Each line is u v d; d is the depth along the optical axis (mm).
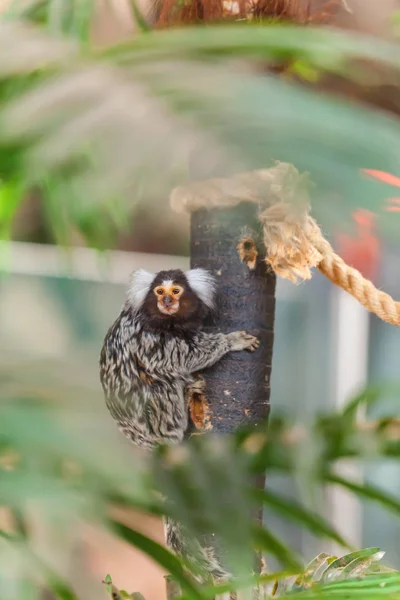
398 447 1786
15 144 936
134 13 1944
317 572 1971
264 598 1896
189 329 2100
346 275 2068
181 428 2102
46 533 1213
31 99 948
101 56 1133
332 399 3297
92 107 923
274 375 3330
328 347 3318
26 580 1229
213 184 1622
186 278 2135
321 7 2004
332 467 1822
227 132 896
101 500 1203
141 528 1758
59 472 1173
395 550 2984
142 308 2152
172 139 866
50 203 1753
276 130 910
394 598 1858
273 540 1772
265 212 1956
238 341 2041
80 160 943
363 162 910
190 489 1530
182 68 1072
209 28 1379
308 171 892
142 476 1232
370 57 1310
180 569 1742
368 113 1041
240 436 1769
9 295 1399
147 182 863
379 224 890
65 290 1791
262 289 2043
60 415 1142
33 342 1351
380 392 1803
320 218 905
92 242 1817
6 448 1146
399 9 2207
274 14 1957
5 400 1157
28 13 1893
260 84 1030
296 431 1782
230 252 2031
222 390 2049
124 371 2164
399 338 3314
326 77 1772
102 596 1928
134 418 2145
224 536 1442
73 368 1271
